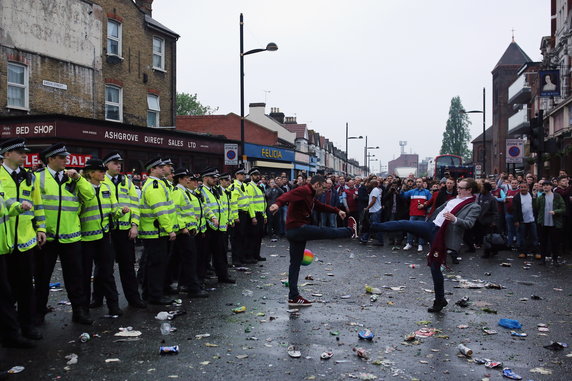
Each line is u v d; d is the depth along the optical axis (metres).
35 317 6.45
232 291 8.62
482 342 5.85
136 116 24.17
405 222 7.44
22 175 5.76
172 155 23.42
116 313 6.95
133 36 23.95
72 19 20.64
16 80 18.56
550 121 33.69
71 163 17.47
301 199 7.49
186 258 8.16
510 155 20.97
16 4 18.34
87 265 6.81
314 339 5.93
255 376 4.79
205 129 44.78
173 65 26.81
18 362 5.15
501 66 63.88
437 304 7.27
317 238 7.61
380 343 5.79
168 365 5.06
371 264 11.60
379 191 15.18
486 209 13.11
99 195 6.94
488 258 12.79
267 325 6.51
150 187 7.62
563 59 31.66
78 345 5.69
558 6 34.78
